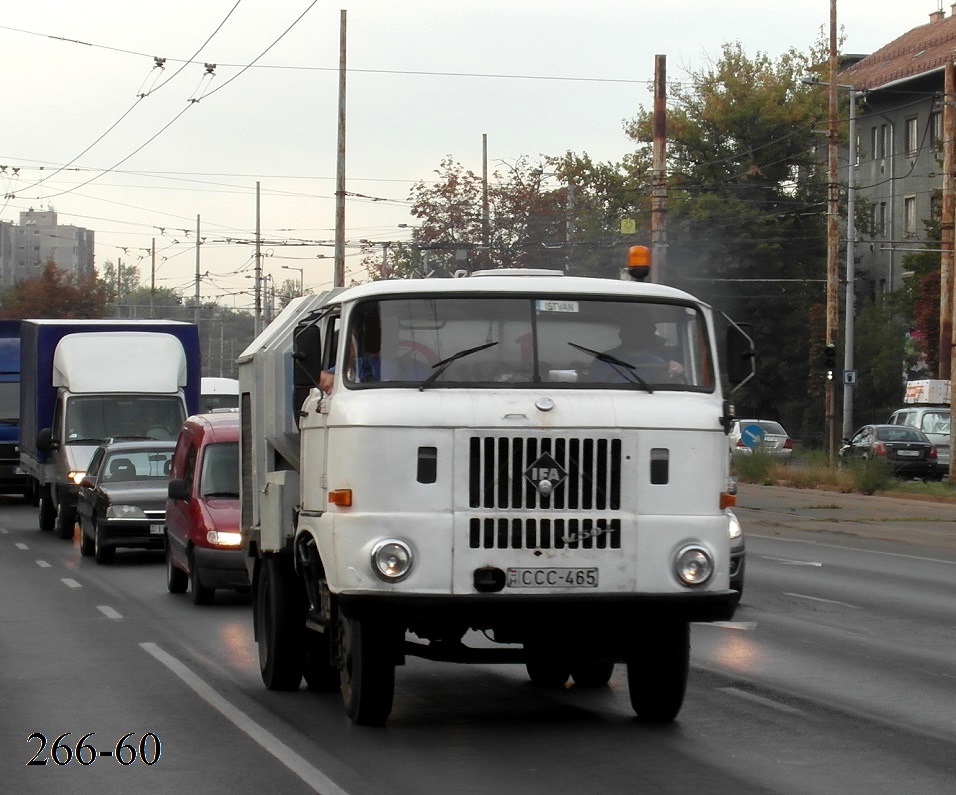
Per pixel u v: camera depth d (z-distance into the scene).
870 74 112.06
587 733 14.24
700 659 19.27
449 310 14.09
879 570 31.70
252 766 12.78
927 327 90.25
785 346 103.69
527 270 15.58
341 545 13.34
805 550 37.06
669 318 14.34
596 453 13.39
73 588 29.11
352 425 13.45
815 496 58.25
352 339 14.03
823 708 15.66
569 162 108.31
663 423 13.54
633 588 13.34
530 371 13.90
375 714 14.39
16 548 38.62
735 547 23.31
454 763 12.84
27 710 15.73
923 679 17.62
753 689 16.89
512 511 13.25
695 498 13.56
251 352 18.25
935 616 23.91
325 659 16.69
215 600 26.98
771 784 11.99
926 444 68.69
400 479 13.27
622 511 13.39
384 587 13.14
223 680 17.81
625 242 101.19
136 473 35.25
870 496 58.22
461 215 96.31
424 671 18.56
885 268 108.62
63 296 136.12
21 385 50.31
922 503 54.44
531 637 13.65
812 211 106.31
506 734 14.20
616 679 18.02
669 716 14.79
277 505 16.31
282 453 16.83
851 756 13.16
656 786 11.91
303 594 16.70
